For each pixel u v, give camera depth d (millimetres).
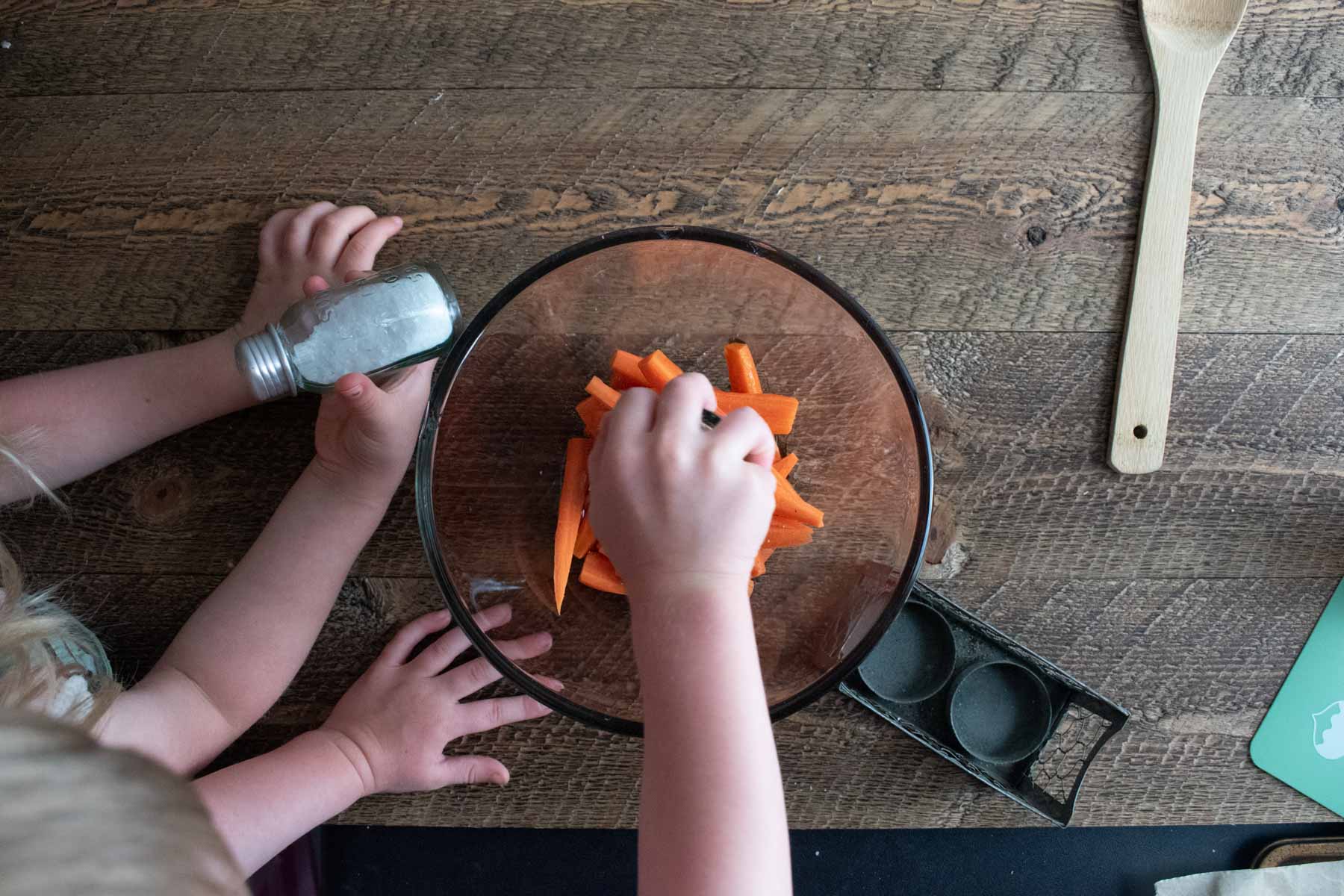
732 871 488
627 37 846
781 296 775
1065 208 846
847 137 845
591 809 828
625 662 775
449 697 806
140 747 723
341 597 829
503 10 845
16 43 846
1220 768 838
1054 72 848
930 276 845
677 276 775
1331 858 860
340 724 800
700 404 563
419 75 846
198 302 839
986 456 844
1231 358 848
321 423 773
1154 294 832
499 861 953
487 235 841
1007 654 816
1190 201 846
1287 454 845
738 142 845
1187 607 843
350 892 950
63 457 786
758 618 767
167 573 826
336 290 737
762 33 846
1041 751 825
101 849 346
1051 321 845
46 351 837
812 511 669
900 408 719
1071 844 942
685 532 533
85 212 843
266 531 790
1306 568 843
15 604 723
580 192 843
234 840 730
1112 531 843
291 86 845
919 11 846
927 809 832
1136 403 829
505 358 783
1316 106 849
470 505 783
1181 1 834
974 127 847
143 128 845
